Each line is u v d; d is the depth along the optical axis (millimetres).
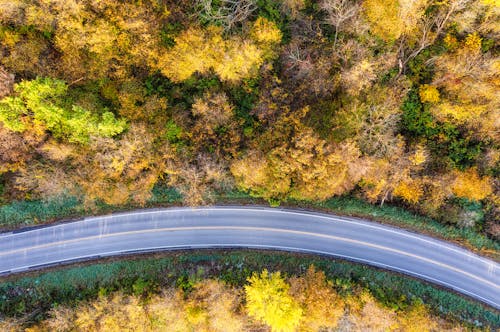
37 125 34000
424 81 41844
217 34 35188
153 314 41656
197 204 42562
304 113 37969
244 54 35000
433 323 42438
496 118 39344
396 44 39906
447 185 43031
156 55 35688
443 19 37656
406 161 40500
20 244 45594
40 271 45656
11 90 33188
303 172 36719
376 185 42688
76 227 46531
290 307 38375
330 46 39156
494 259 47719
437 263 47500
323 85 38719
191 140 39906
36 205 45031
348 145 36188
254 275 43812
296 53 38750
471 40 37219
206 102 37594
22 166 37531
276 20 38750
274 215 47875
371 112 37812
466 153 43500
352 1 37031
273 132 38812
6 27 33719
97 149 36094
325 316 39062
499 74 36688
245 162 38500
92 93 37250
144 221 47281
